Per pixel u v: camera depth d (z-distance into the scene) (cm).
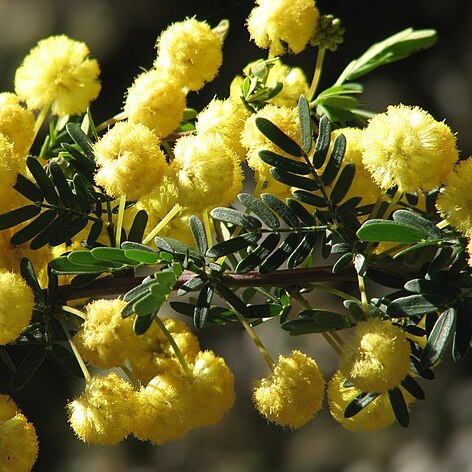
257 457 75
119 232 27
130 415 26
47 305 27
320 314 26
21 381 27
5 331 26
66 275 27
